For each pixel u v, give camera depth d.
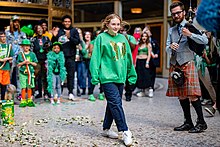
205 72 6.23
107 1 16.16
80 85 8.51
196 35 4.22
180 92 4.63
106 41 4.12
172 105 7.01
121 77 4.14
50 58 7.03
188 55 4.48
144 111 6.27
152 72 8.30
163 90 9.90
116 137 4.33
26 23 9.68
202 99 7.11
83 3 16.53
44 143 4.10
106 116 4.36
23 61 6.70
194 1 6.30
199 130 4.62
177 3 4.55
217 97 3.15
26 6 9.55
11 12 9.38
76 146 3.99
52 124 5.13
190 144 4.08
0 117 5.32
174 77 4.52
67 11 10.75
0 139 4.29
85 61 8.39
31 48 7.59
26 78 6.73
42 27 7.80
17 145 4.04
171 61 4.62
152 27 15.12
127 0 15.88
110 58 4.13
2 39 6.80
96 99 7.86
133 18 15.90
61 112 6.14
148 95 8.62
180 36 4.49
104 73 4.11
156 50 8.34
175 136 4.45
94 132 4.66
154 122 5.30
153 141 4.20
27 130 4.74
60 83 7.20
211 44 6.28
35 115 5.84
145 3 15.33
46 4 9.94
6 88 6.97
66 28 7.64
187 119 4.76
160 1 14.66
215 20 2.49
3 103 5.07
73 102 7.37
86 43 8.44
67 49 7.57
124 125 4.07
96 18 16.58
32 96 7.69
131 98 8.07
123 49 4.19
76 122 5.29
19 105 6.84
